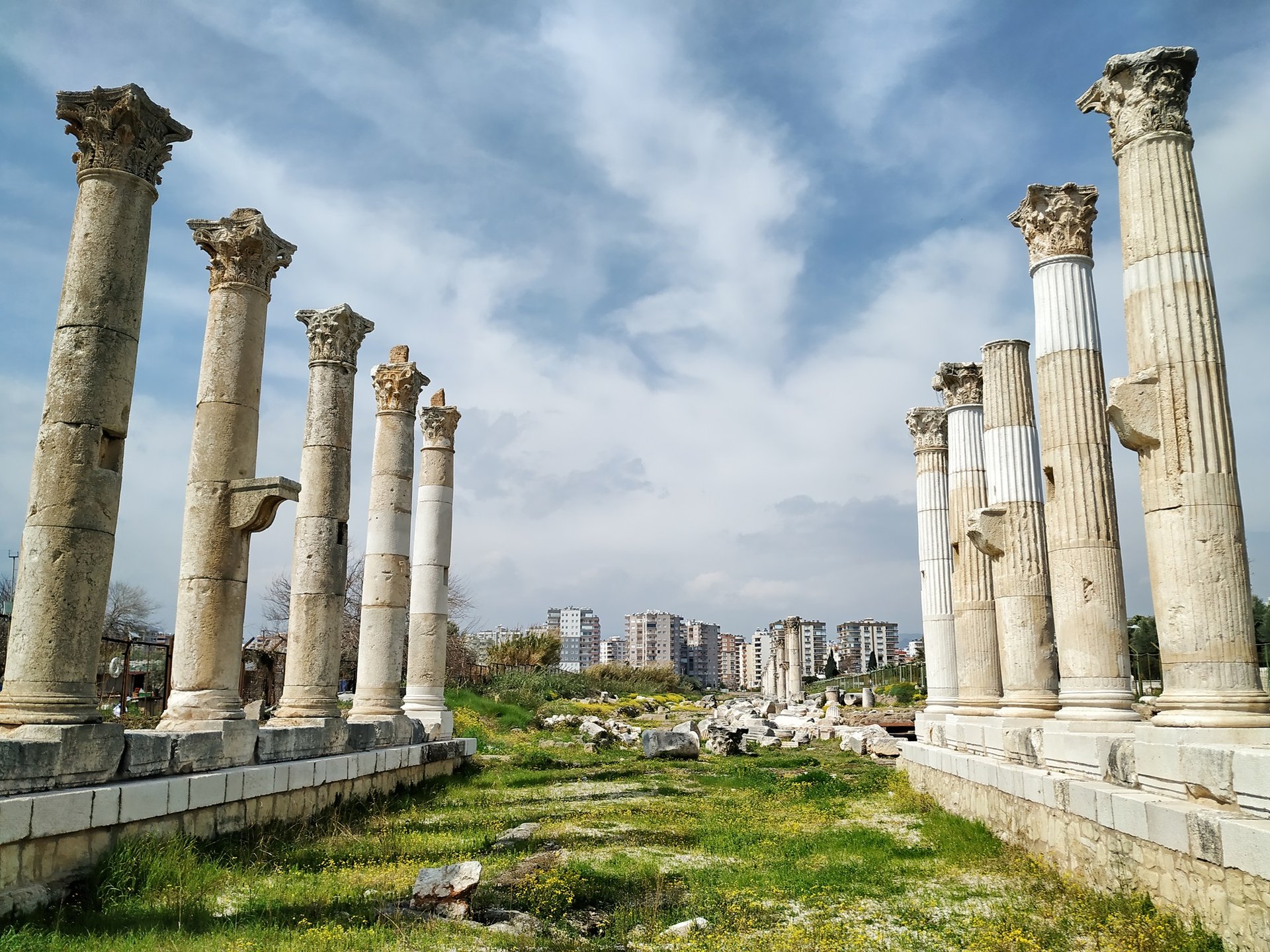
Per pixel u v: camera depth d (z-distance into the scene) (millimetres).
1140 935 7383
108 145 10547
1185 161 9992
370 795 15688
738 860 11484
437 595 22750
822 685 81375
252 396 13867
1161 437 9531
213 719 12305
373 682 19000
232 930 7430
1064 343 13086
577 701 47406
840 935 8094
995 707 17594
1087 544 12445
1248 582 9156
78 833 8680
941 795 16453
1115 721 11711
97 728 9469
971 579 18312
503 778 19594
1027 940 7617
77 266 10320
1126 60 10258
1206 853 7379
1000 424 16359
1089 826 9758
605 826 13672
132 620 55375
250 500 13023
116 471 10281
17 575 9742
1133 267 10055
